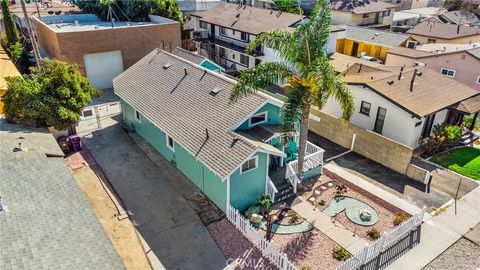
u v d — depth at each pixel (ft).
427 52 120.06
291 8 174.60
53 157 57.21
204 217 57.36
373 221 56.80
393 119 78.64
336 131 83.66
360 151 79.10
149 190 64.03
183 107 69.62
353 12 176.35
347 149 81.66
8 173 47.29
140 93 80.89
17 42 126.31
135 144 80.48
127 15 146.20
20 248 34.40
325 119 85.56
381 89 79.71
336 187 65.98
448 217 58.70
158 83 81.20
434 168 73.87
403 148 70.38
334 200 62.03
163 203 60.59
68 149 76.28
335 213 58.59
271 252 48.03
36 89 68.33
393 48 129.90
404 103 76.33
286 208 59.26
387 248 51.13
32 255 34.04
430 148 78.48
